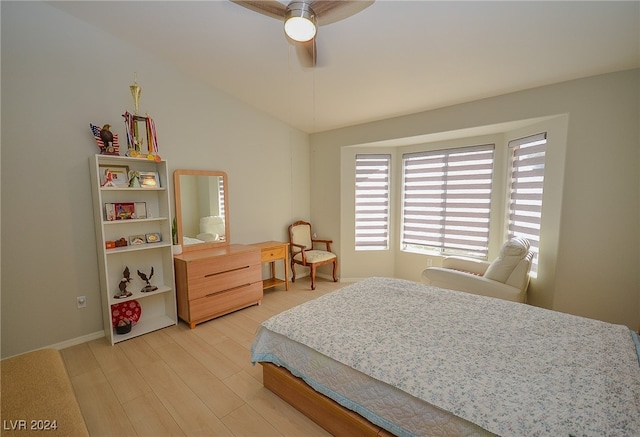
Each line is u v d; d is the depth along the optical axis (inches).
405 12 78.5
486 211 137.6
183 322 118.8
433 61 96.9
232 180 144.2
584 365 51.2
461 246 146.7
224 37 100.9
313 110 146.2
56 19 93.1
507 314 73.5
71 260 100.0
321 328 67.4
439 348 58.1
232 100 141.7
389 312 75.7
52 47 93.0
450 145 145.4
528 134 115.1
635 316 92.0
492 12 74.4
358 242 171.0
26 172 90.4
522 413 40.8
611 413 40.0
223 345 100.7
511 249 100.6
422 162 156.3
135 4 89.0
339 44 93.7
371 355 56.2
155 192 116.9
